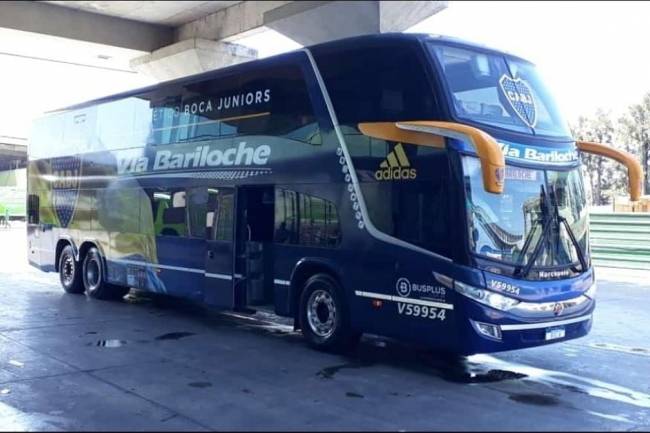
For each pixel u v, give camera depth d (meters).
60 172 15.18
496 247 7.49
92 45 18.73
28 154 16.67
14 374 7.73
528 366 8.51
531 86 8.66
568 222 8.21
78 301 13.70
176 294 11.49
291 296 9.33
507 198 7.67
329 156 8.82
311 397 6.86
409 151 7.86
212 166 10.77
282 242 9.48
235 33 17.52
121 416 6.20
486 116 7.94
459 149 7.43
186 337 10.05
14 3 16.58
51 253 15.45
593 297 8.41
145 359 8.55
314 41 15.12
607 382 7.81
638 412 6.59
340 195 8.64
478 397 6.96
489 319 7.32
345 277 8.54
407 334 7.85
